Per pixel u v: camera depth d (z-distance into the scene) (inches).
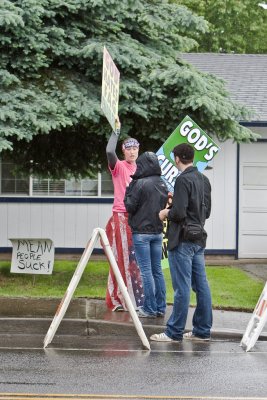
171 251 436.1
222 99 609.9
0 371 369.4
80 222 901.2
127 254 513.0
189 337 453.1
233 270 776.3
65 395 331.3
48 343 428.8
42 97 573.3
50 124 555.5
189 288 437.4
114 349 423.8
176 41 662.5
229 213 884.0
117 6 595.5
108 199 901.2
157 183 490.3
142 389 342.0
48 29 584.4
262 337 457.7
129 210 488.7
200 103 574.6
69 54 586.9
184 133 533.3
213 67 960.3
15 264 619.8
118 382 352.5
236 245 884.0
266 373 373.7
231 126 621.3
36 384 347.3
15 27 563.5
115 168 513.7
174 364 389.7
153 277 499.8
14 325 467.2
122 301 506.3
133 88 581.9
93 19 612.1
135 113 594.6
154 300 493.7
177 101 589.9
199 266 442.9
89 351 417.7
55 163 684.1
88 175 705.0
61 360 393.7
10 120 556.1
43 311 499.2
